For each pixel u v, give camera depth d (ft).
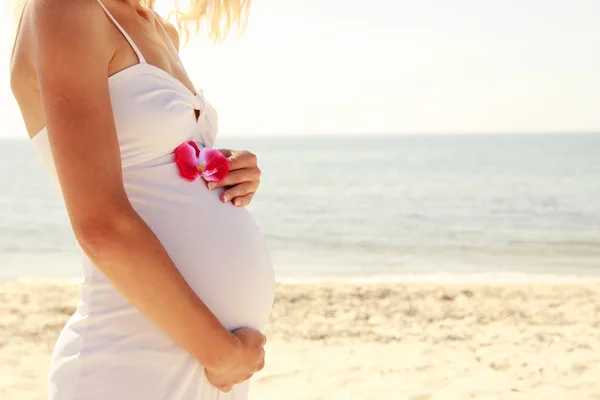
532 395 15.72
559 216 79.10
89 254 4.57
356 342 20.54
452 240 59.41
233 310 5.51
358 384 16.46
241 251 5.61
